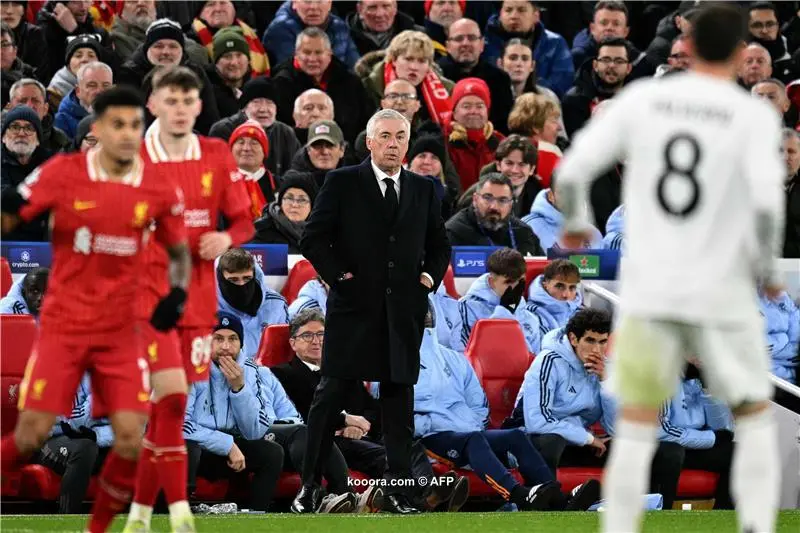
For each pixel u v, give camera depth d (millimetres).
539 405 34250
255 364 32719
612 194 44531
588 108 51062
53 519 26750
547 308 37969
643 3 59938
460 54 49656
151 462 22031
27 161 40500
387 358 29625
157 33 45000
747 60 52594
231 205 24281
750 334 18562
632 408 18594
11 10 48844
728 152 18219
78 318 20375
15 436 20578
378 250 29703
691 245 18266
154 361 21875
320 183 41562
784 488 36312
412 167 42688
